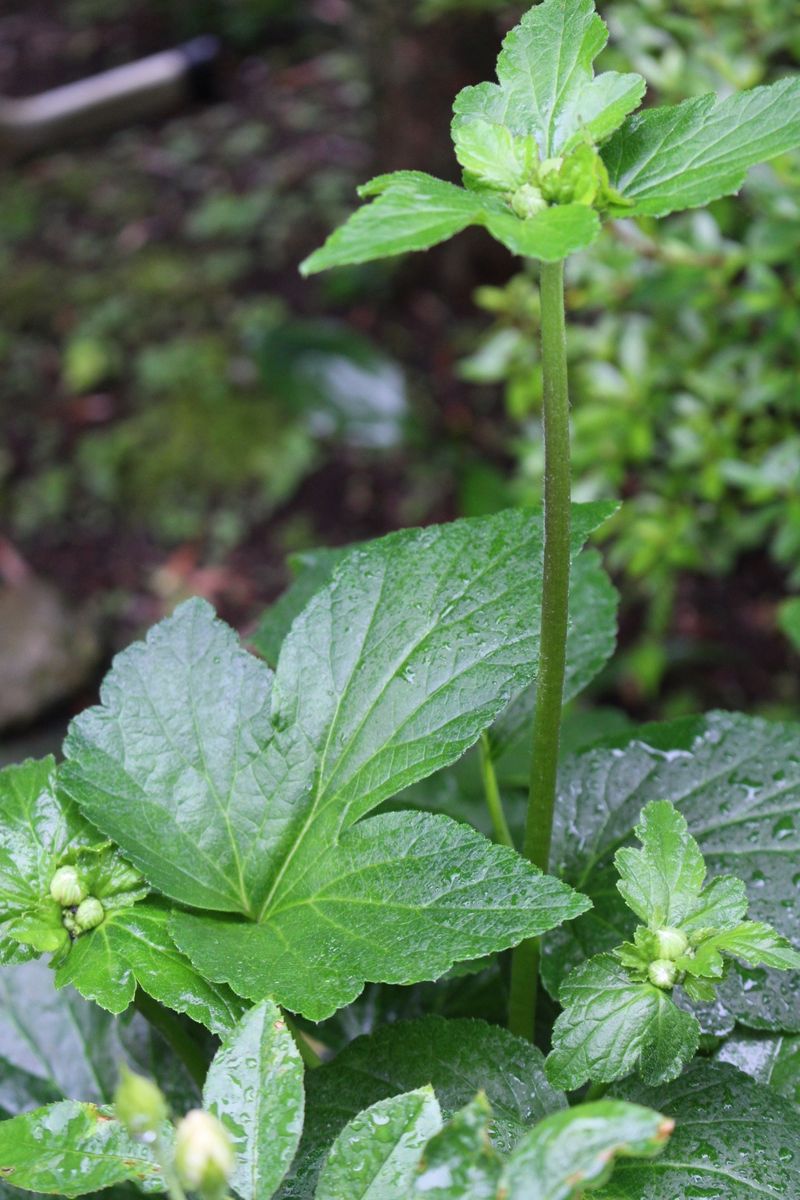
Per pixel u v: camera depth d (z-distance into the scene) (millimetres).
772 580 2482
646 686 1901
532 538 921
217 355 3375
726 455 1510
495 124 823
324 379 2973
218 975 842
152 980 849
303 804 900
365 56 2904
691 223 1445
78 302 3611
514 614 905
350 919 858
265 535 3014
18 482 3193
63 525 3094
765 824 949
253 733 913
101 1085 999
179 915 877
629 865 851
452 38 2648
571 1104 946
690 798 965
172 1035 933
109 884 884
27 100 4441
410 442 2975
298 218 3779
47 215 3963
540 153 832
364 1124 785
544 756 878
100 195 4016
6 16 5008
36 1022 1016
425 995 1012
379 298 3414
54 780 908
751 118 808
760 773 966
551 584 843
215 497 3100
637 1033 831
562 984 843
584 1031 833
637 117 831
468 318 3309
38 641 2605
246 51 4578
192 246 3756
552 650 857
